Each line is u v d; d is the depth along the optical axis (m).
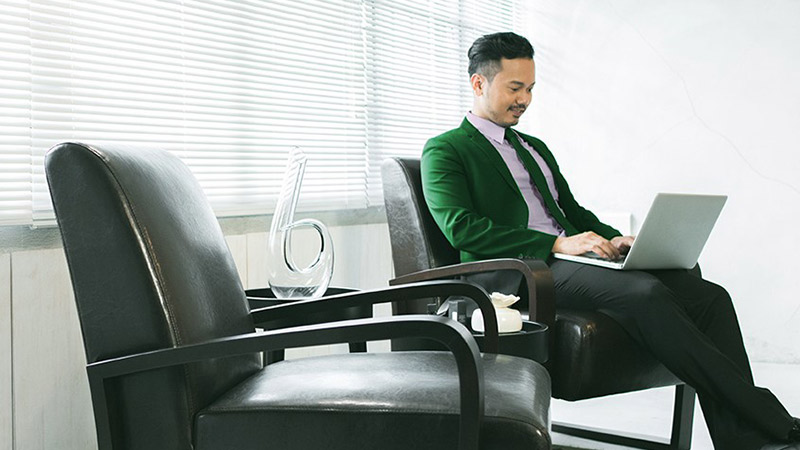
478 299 1.77
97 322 1.36
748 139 3.91
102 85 2.30
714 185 3.99
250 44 2.78
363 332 1.27
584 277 2.39
